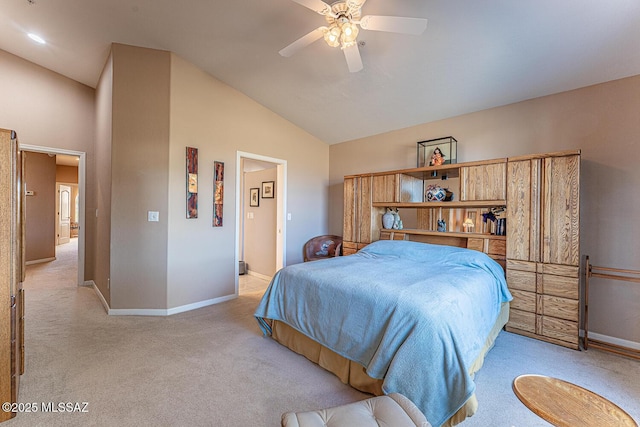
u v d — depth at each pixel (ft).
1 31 10.57
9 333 5.39
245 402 5.99
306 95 12.64
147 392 6.24
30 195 20.21
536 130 10.15
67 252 25.17
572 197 8.57
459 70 9.39
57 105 13.69
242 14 8.53
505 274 9.71
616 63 8.18
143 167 10.72
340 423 4.02
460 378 5.09
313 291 7.52
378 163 14.93
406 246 10.88
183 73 11.27
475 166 10.36
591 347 8.57
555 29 7.34
